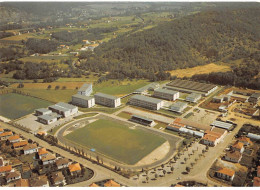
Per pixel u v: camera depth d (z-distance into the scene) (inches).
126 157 6304.1
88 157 6353.3
